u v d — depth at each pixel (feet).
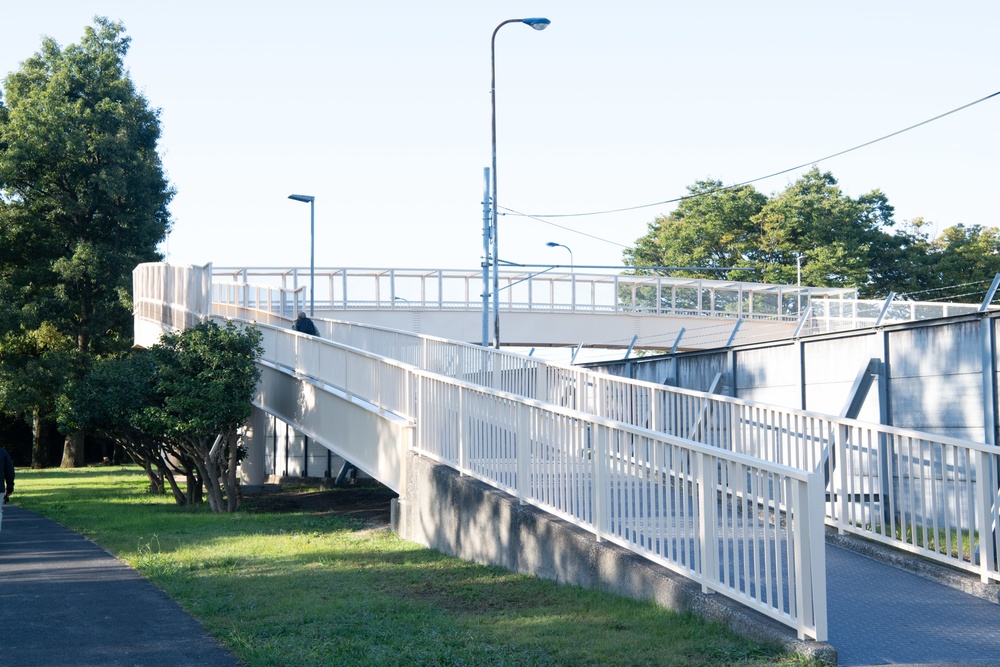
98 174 135.13
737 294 146.10
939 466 37.27
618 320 136.87
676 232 228.63
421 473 44.65
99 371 67.87
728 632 23.47
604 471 30.30
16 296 132.77
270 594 31.24
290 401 64.90
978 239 211.61
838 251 203.62
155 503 71.31
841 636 23.26
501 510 36.17
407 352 65.98
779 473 22.35
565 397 52.80
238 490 66.08
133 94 145.48
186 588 32.19
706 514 25.29
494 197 92.73
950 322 37.60
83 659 23.03
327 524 52.95
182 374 63.16
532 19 89.86
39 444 151.02
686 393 43.91
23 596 31.17
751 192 222.89
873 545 32.01
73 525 53.83
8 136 135.03
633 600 27.45
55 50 145.79
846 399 41.63
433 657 22.36
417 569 36.63
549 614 27.07
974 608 25.68
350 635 25.09
